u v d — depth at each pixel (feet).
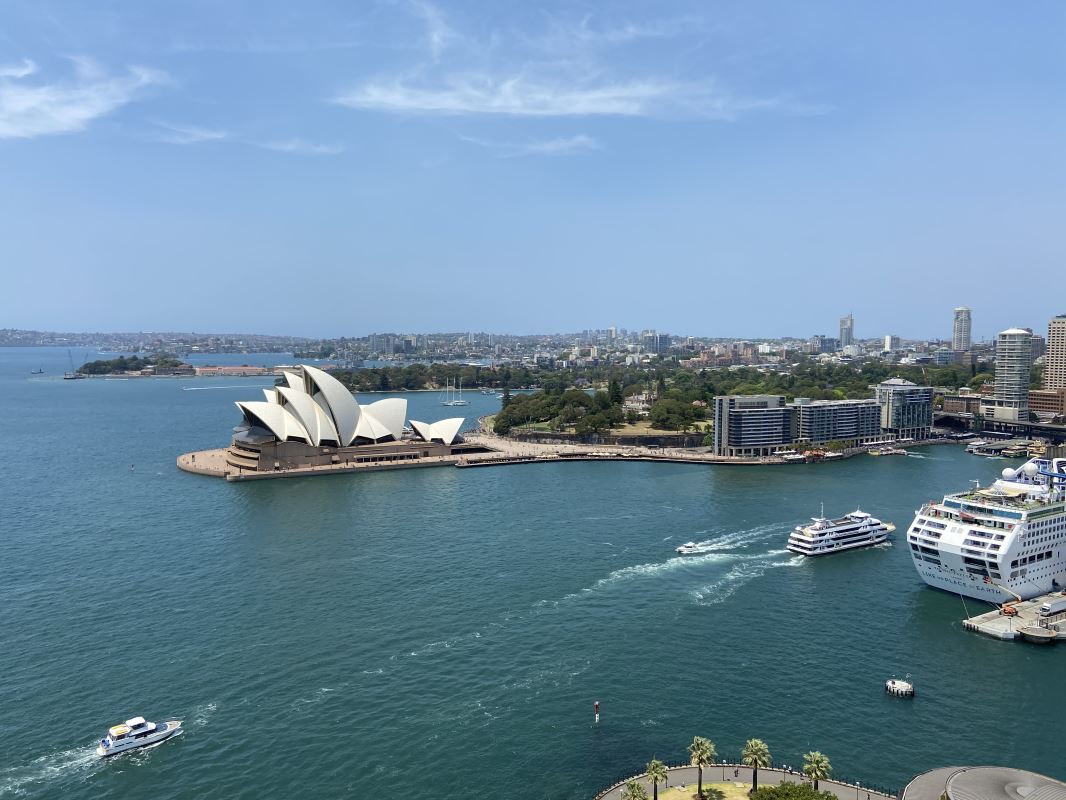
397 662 408.05
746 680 391.45
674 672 399.44
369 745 330.13
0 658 408.26
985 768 273.75
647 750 327.47
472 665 405.18
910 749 329.11
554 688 380.78
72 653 414.62
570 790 299.99
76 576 541.34
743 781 299.38
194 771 311.88
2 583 524.93
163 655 413.18
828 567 584.81
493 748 328.29
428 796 296.51
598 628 455.63
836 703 368.68
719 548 629.10
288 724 346.54
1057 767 317.42
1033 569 498.28
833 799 265.34
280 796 296.30
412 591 514.68
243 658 410.72
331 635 441.27
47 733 337.93
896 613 489.26
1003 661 417.08
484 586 525.75
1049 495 543.39
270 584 526.57
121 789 300.61
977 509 517.96
